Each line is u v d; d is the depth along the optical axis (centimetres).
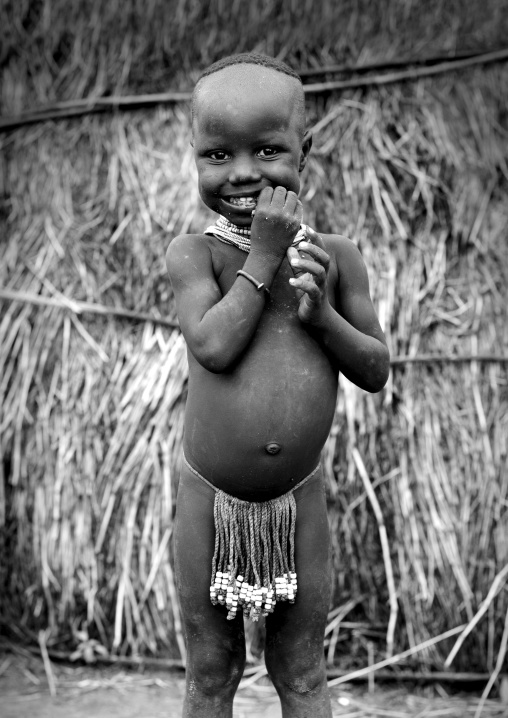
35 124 420
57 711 352
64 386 397
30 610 399
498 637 372
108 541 390
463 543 376
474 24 409
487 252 398
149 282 401
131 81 418
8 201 419
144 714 349
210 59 414
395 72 408
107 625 392
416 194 399
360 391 385
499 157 405
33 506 396
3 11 420
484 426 381
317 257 197
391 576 375
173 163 409
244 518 216
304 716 224
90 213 412
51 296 405
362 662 382
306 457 214
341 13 409
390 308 390
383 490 382
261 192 202
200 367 214
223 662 223
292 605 222
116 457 391
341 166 404
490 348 390
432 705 364
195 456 217
